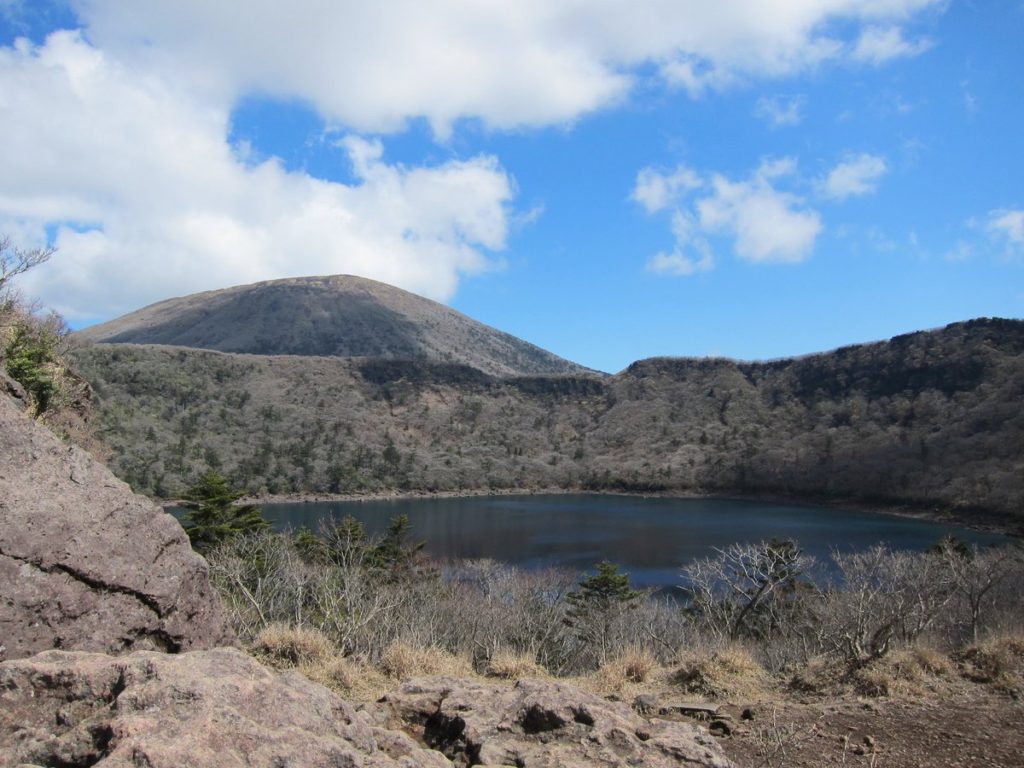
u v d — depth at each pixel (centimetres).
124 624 519
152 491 6969
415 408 14900
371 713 513
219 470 8438
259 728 310
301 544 2706
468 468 11662
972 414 9050
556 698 469
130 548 548
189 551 598
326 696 382
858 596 1064
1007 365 10325
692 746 423
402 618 1371
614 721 448
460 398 15988
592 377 17250
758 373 15188
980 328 11850
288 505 8244
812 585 1908
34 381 1655
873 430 10250
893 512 7406
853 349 13762
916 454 8475
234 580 1295
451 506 8769
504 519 7338
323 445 11169
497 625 1830
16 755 299
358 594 1250
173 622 556
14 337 1709
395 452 11250
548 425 15312
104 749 295
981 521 6106
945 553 1412
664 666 950
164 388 11675
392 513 7662
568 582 3047
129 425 9038
